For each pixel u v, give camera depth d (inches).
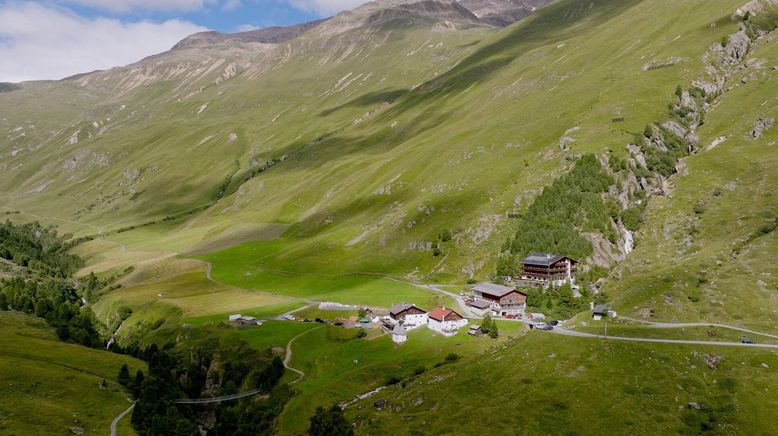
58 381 5689.0
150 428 5059.1
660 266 7175.2
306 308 7815.0
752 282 5880.9
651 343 4936.0
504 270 7770.7
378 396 5103.3
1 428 4566.9
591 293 6963.6
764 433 3767.2
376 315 7126.0
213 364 6643.7
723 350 4722.0
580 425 4052.7
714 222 7628.0
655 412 4104.3
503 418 4229.8
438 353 5757.9
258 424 5275.6
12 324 7760.8
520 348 5260.8
